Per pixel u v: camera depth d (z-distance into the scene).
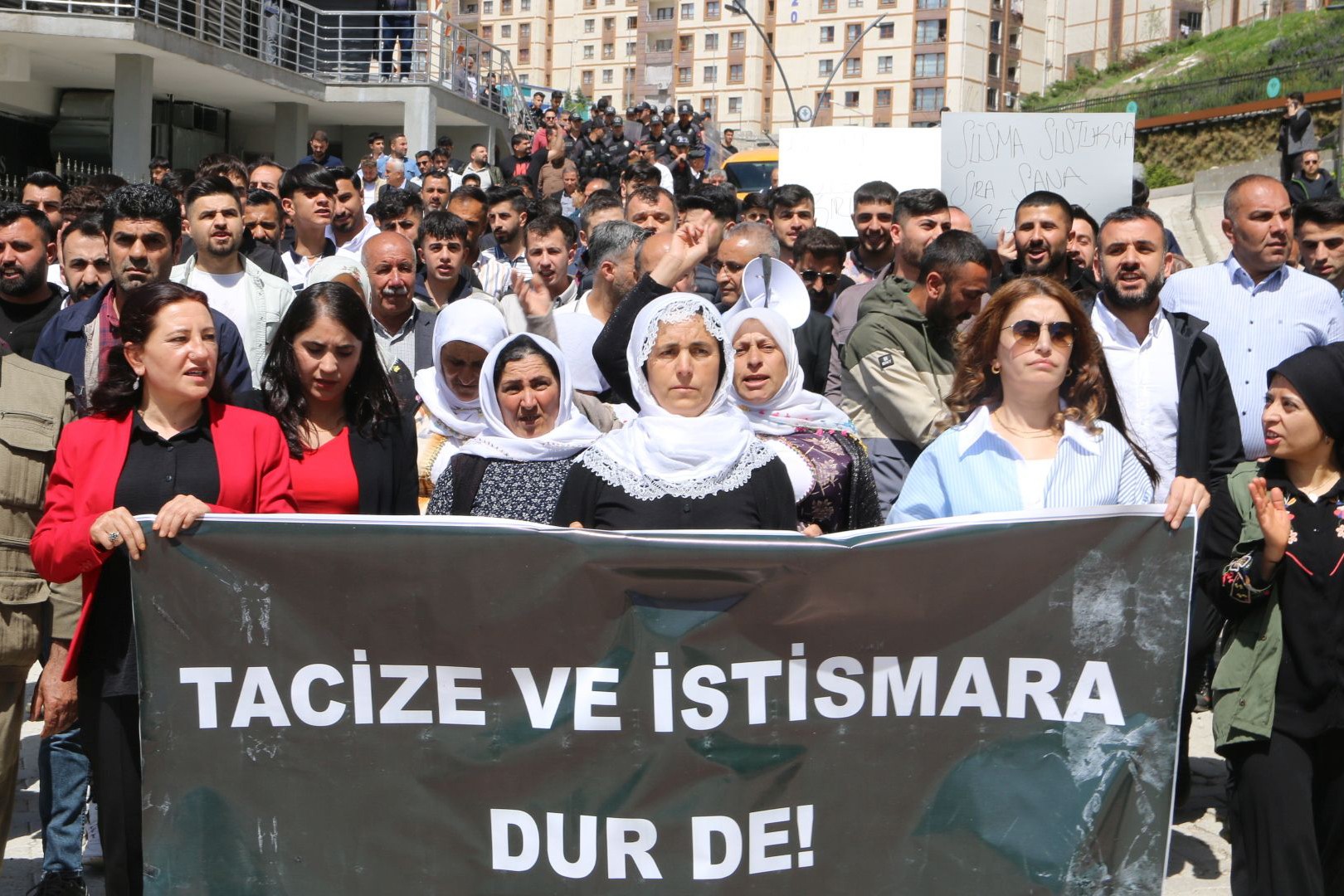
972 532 3.43
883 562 3.42
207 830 3.44
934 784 3.45
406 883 3.43
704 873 3.43
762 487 3.86
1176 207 24.91
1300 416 3.88
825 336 6.37
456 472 4.51
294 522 3.41
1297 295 5.78
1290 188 17.31
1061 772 3.45
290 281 8.12
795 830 3.44
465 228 7.30
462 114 30.20
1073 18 81.56
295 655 3.43
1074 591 3.44
